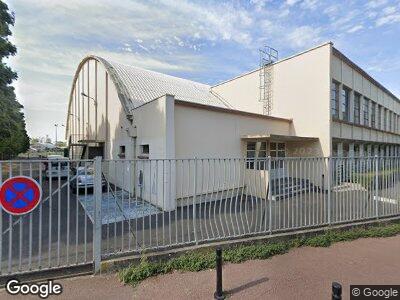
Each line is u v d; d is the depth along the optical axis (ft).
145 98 49.34
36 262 15.16
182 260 15.05
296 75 49.96
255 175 21.45
